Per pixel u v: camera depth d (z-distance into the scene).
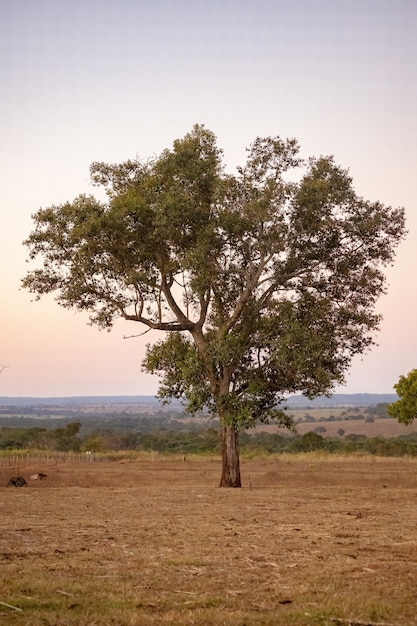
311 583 10.40
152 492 26.56
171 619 8.66
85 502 22.59
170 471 38.75
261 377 29.56
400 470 39.06
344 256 29.53
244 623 8.47
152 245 28.78
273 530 15.99
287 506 21.39
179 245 28.83
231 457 29.45
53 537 14.90
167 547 13.62
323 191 27.72
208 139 29.66
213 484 31.41
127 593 9.89
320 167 28.77
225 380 29.12
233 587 10.28
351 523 17.30
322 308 29.56
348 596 9.53
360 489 27.97
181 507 21.03
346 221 28.61
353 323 30.09
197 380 29.05
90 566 11.70
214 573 11.17
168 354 29.94
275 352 28.03
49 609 9.15
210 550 13.24
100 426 153.12
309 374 28.75
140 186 29.59
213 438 81.56
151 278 29.16
